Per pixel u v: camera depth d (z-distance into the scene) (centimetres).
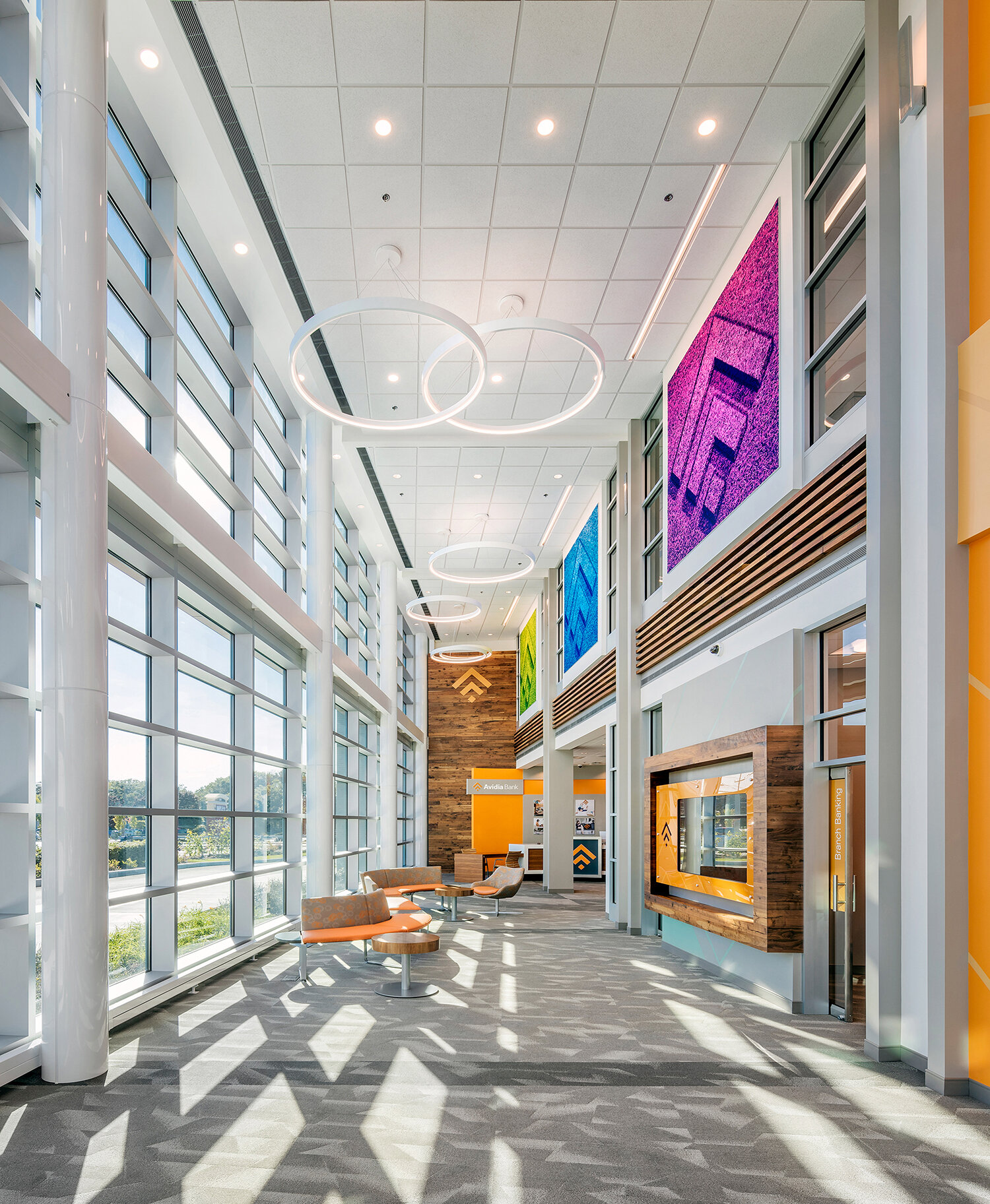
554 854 2020
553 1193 349
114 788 686
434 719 2912
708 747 882
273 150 720
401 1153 387
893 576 560
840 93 674
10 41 516
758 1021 664
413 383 1136
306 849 1177
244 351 990
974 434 489
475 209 796
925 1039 515
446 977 852
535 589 2277
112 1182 357
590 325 1009
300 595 1192
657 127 703
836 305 701
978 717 486
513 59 634
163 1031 610
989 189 497
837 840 708
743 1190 354
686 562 1037
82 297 493
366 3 583
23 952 499
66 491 487
